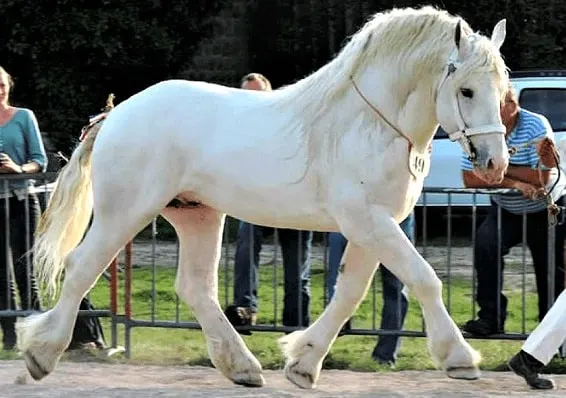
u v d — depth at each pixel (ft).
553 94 63.82
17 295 40.81
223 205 32.58
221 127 32.27
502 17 86.79
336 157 30.91
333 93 31.09
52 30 88.38
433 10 30.91
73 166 33.94
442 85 30.07
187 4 90.94
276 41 91.40
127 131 32.71
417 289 30.42
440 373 36.35
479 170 29.63
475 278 37.55
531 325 44.50
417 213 63.16
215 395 31.32
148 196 32.55
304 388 32.94
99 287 54.85
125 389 32.45
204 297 34.30
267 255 62.49
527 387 33.45
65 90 89.61
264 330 38.58
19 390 32.40
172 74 92.53
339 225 31.14
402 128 30.66
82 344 39.96
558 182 36.27
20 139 40.81
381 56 30.71
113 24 88.99
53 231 33.94
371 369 37.32
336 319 32.86
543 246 37.01
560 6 87.25
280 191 31.55
